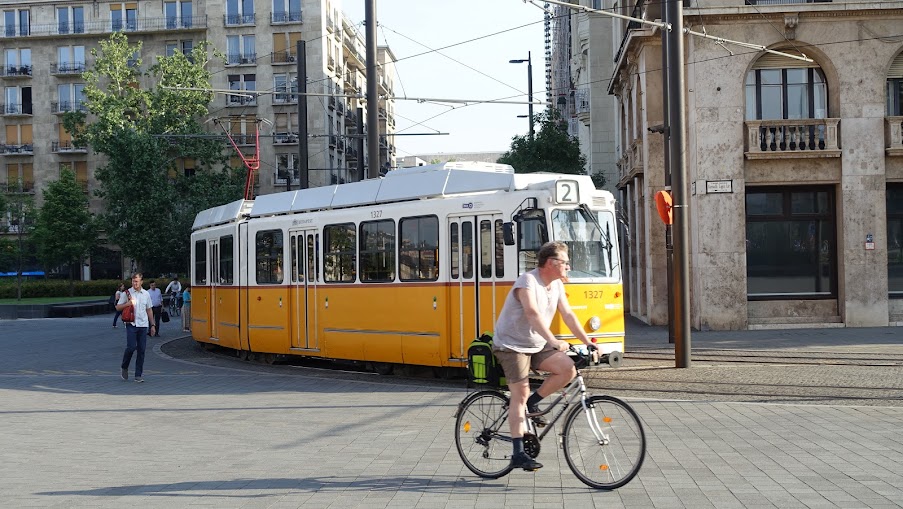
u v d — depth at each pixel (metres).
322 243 18.20
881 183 25.05
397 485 7.73
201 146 60.97
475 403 8.01
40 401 14.26
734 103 25.33
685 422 10.73
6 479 8.34
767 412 11.36
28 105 72.94
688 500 6.94
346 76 79.25
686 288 16.28
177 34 70.94
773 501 6.83
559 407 7.68
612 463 7.41
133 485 8.00
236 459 9.16
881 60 25.09
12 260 66.25
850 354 17.97
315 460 8.99
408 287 16.19
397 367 17.28
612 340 14.98
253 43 69.88
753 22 25.28
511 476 7.99
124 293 17.02
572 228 14.80
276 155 69.31
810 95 25.64
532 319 7.38
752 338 22.33
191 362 20.97
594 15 44.00
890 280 25.56
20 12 72.38
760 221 25.73
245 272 20.62
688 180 26.16
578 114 48.50
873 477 7.60
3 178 73.00
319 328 18.23
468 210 15.30
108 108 60.97
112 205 61.62
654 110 27.69
